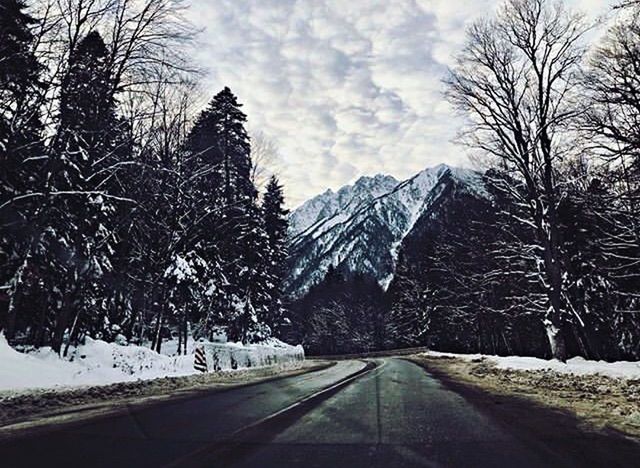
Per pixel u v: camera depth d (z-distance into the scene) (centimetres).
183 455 632
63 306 2081
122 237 2586
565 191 2583
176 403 1216
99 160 1991
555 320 2458
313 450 659
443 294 5619
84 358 2105
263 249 4475
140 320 3519
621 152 1877
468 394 1377
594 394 1265
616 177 2050
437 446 681
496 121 2650
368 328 9838
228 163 3497
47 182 1848
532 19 2539
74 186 2136
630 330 3016
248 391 1530
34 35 1817
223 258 3675
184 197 2869
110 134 2269
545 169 2517
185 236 2902
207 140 3391
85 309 2417
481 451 647
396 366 3241
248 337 4362
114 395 1430
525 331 4231
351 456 623
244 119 3703
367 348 9688
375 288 12800
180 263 2911
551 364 2186
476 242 4075
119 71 2045
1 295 1944
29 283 1994
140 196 2417
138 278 3091
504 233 3566
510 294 3878
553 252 2484
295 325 10169
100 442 717
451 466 572
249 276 4156
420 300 7031
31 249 1922
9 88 1828
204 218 3047
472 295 4438
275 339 5125
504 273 2842
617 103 1905
